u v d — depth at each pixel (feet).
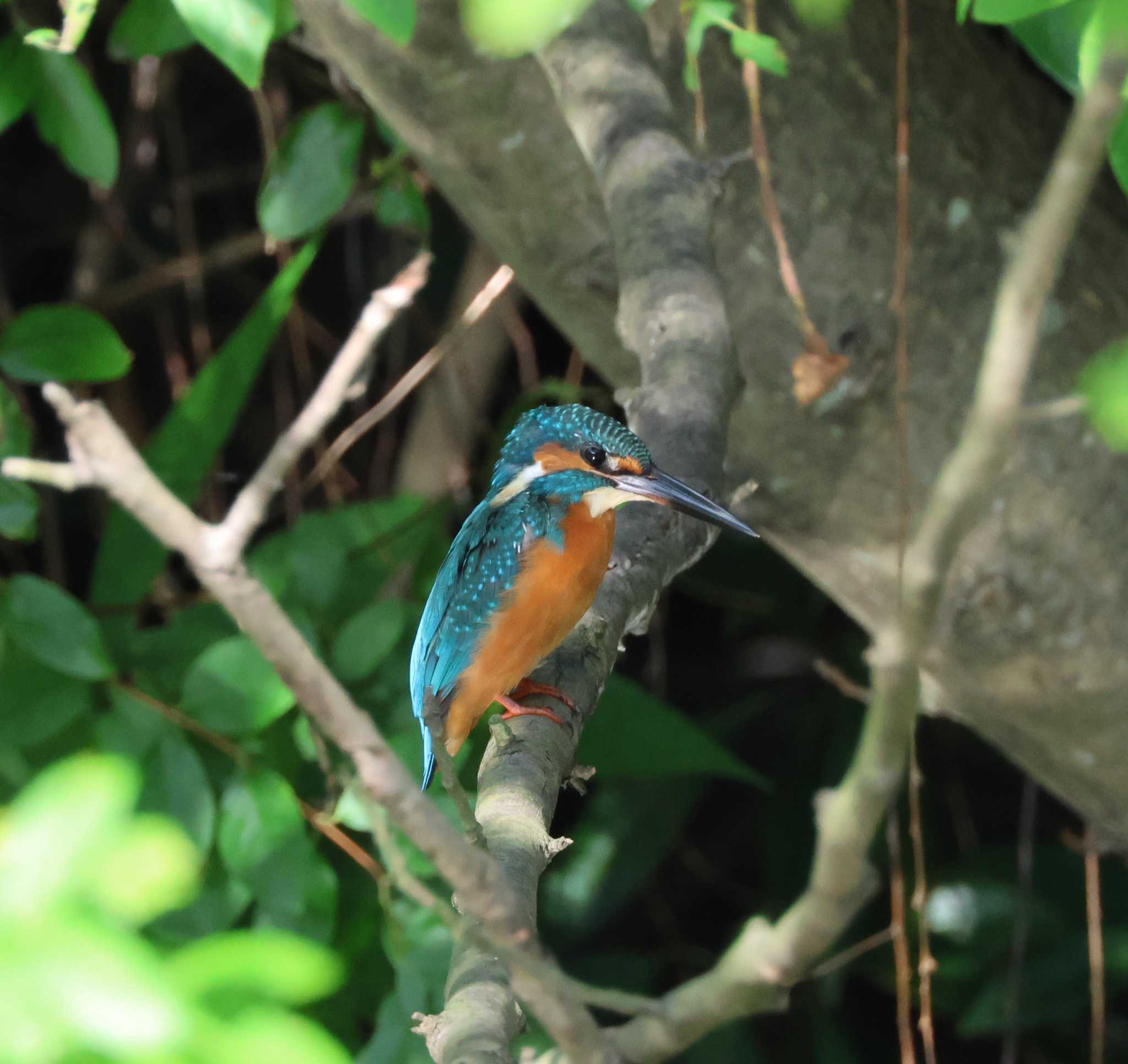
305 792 27.55
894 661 7.30
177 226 40.45
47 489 34.88
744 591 37.76
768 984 8.22
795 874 36.06
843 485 25.21
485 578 20.06
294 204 27.50
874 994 37.60
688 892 40.06
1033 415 7.78
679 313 20.30
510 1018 10.94
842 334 24.11
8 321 29.99
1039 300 6.99
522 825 14.24
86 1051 7.00
